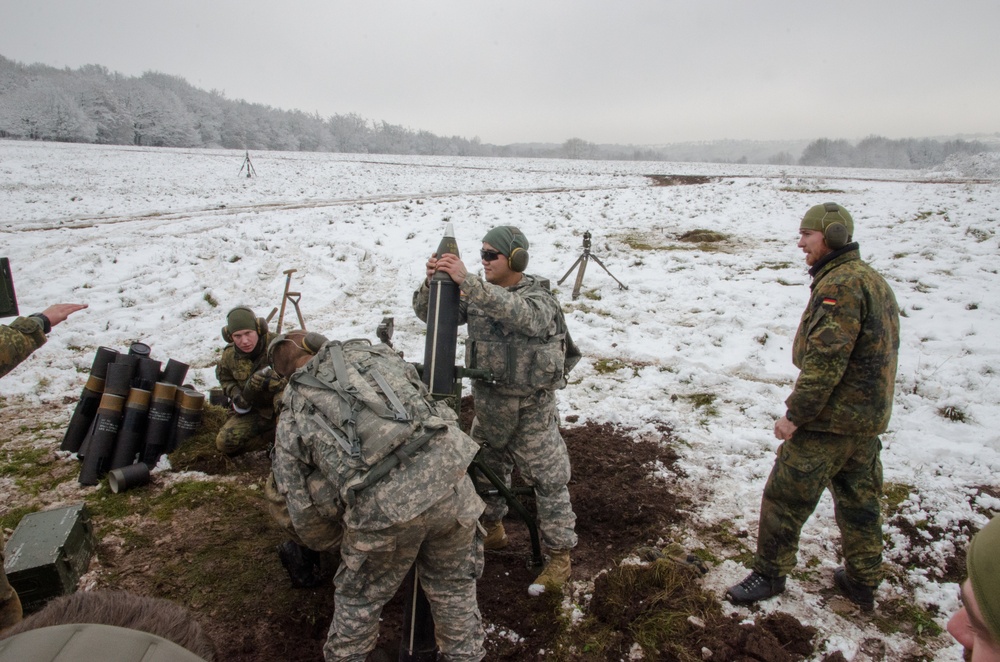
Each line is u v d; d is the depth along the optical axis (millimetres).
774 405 5551
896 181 25062
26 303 8516
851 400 2881
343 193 23516
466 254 11664
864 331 2828
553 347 3242
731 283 9078
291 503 2545
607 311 8234
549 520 3408
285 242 12133
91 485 4492
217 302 8805
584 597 3398
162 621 1105
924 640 3086
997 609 955
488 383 3293
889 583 3443
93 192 20172
